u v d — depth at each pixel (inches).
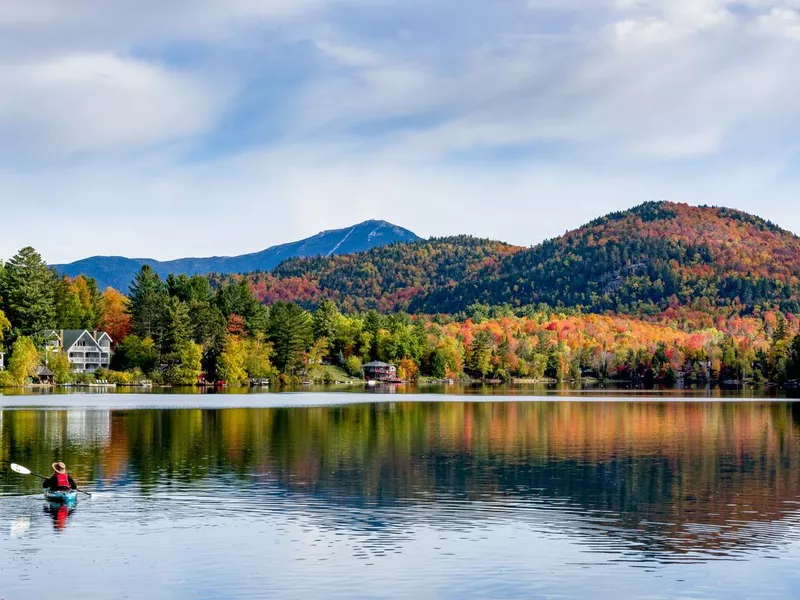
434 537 1624.0
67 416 4259.4
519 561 1471.5
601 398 7017.7
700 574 1409.9
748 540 1612.9
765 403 6107.3
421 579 1375.5
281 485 2139.5
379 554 1512.1
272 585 1344.7
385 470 2388.0
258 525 1710.1
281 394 7401.6
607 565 1454.2
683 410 5152.6
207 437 3233.3
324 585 1344.7
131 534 1640.0
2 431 3412.9
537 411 5007.4
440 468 2431.1
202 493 2030.0
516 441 3154.5
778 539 1620.3
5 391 7386.8
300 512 1825.8
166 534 1640.0
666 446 3004.4
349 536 1630.2
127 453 2736.2
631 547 1562.5
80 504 1903.3
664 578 1389.0
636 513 1831.9
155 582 1358.3
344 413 4707.2
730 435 3422.7
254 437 3248.0
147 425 3740.2
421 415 4581.7
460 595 1304.1
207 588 1332.4
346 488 2100.1
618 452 2817.4
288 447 2923.2
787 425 3941.9
